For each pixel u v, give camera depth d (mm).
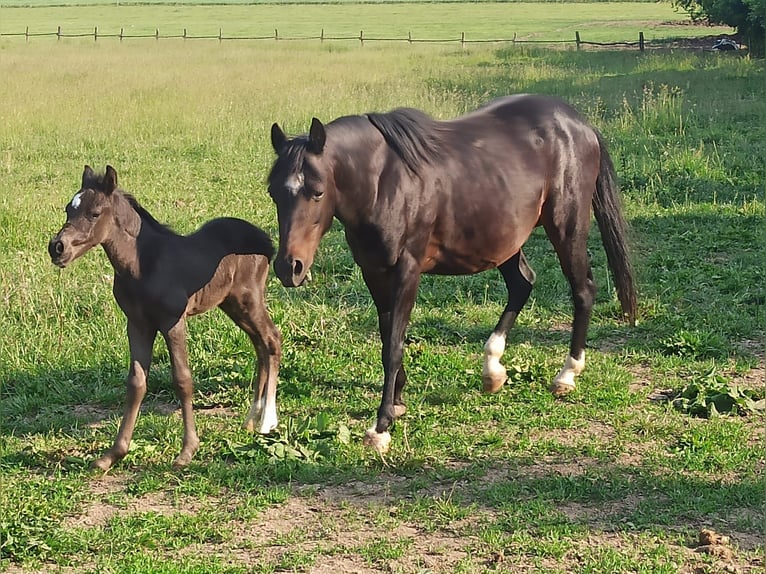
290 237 4129
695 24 40281
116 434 4688
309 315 6180
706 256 7410
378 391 5211
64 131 13258
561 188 5160
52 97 16000
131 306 4285
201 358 5566
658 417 4805
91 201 4086
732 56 21000
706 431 4602
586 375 5301
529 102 5258
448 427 4746
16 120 13836
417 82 17438
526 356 5598
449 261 4848
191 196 9547
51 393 5172
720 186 9414
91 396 5168
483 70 19875
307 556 3607
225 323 5973
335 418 4891
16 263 7070
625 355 5621
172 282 4266
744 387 5102
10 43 31359
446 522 3848
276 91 16391
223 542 3744
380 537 3754
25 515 3910
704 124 12555
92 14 55781
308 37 36719
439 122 4902
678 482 4121
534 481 4145
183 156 11711
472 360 5586
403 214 4500
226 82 18188
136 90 17016
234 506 4020
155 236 4301
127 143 12539
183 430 4676
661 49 25484
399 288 4582
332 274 7090
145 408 5078
